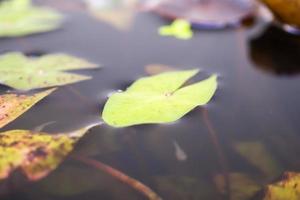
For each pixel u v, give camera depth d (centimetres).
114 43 50
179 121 40
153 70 46
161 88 42
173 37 52
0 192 35
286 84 45
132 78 45
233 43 51
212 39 52
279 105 43
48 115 40
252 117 41
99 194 35
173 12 55
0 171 35
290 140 40
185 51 49
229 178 37
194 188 36
